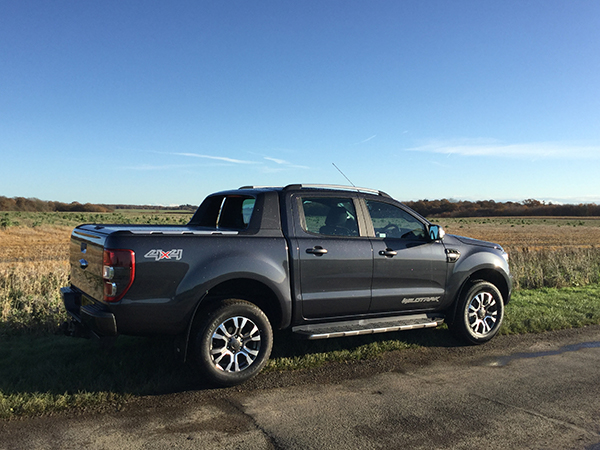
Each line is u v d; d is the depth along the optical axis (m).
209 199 5.68
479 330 5.86
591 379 4.51
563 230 55.91
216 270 4.11
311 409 3.72
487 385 4.32
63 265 11.90
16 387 3.98
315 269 4.66
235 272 4.19
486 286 5.82
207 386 4.21
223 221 5.39
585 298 9.01
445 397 4.00
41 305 6.50
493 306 5.94
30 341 5.52
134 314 3.88
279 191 4.79
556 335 6.32
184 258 4.03
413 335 6.07
